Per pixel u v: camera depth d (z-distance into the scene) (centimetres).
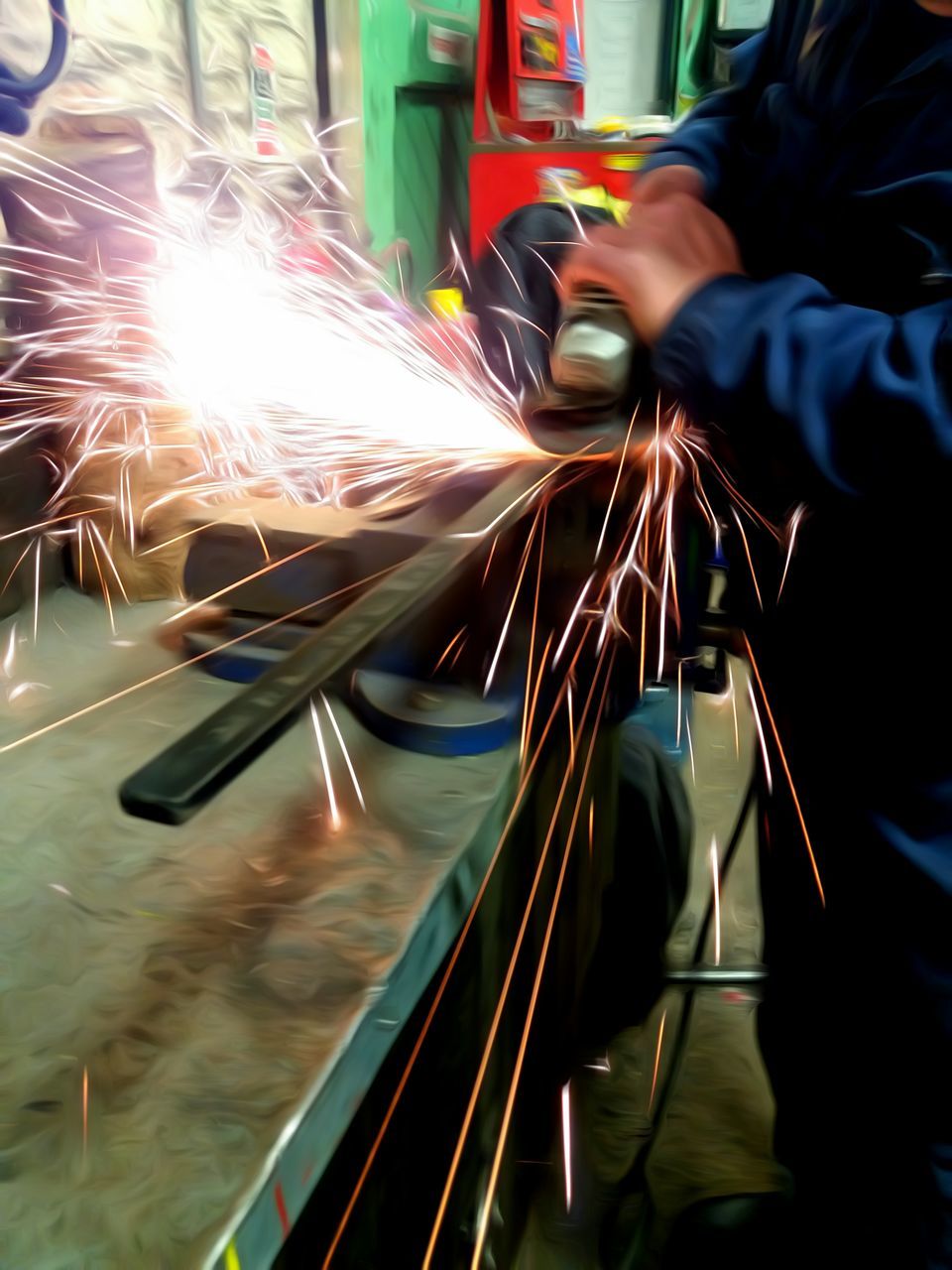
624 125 262
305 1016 46
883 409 59
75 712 71
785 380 62
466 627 76
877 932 81
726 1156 134
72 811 60
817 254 77
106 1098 42
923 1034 78
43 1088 42
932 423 57
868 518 69
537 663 78
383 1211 74
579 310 82
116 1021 46
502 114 249
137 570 88
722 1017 157
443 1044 76
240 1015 46
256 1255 39
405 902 53
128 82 142
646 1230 121
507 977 81
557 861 96
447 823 61
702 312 67
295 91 193
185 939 51
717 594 154
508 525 73
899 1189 84
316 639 58
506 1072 94
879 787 78
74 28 128
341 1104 45
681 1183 129
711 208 90
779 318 63
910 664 74
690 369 67
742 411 65
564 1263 118
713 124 97
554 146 239
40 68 120
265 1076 43
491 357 115
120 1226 36
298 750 68
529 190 243
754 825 189
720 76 276
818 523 79
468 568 76
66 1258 35
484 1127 91
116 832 59
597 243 78
